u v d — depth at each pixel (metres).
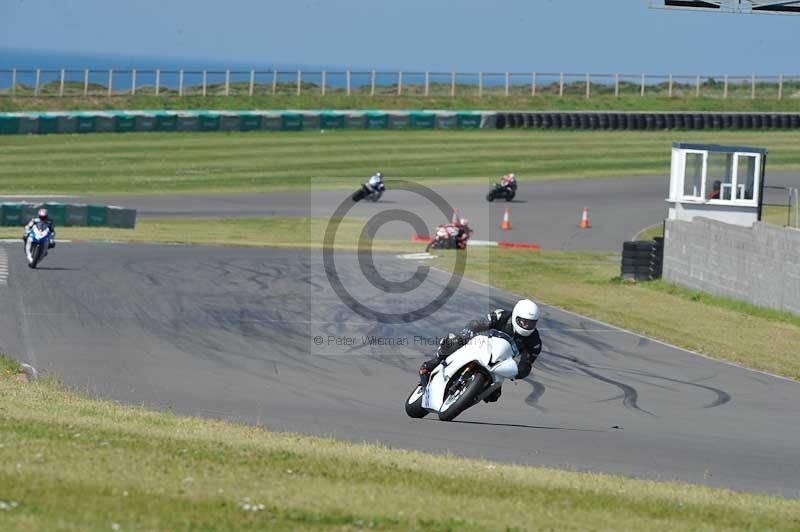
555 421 49.25
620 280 105.50
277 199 167.00
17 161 187.50
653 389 58.84
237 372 59.62
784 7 97.38
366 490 26.59
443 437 43.38
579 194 173.50
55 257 106.00
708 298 95.00
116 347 65.81
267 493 25.05
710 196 110.88
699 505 29.19
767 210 153.12
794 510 30.00
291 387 56.00
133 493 23.64
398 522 23.08
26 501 21.97
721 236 94.44
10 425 33.94
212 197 167.75
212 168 189.75
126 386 54.69
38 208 138.38
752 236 90.06
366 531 22.17
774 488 36.81
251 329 72.81
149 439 33.06
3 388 48.53
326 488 26.47
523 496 27.89
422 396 43.75
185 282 92.31
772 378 63.44
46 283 89.31
